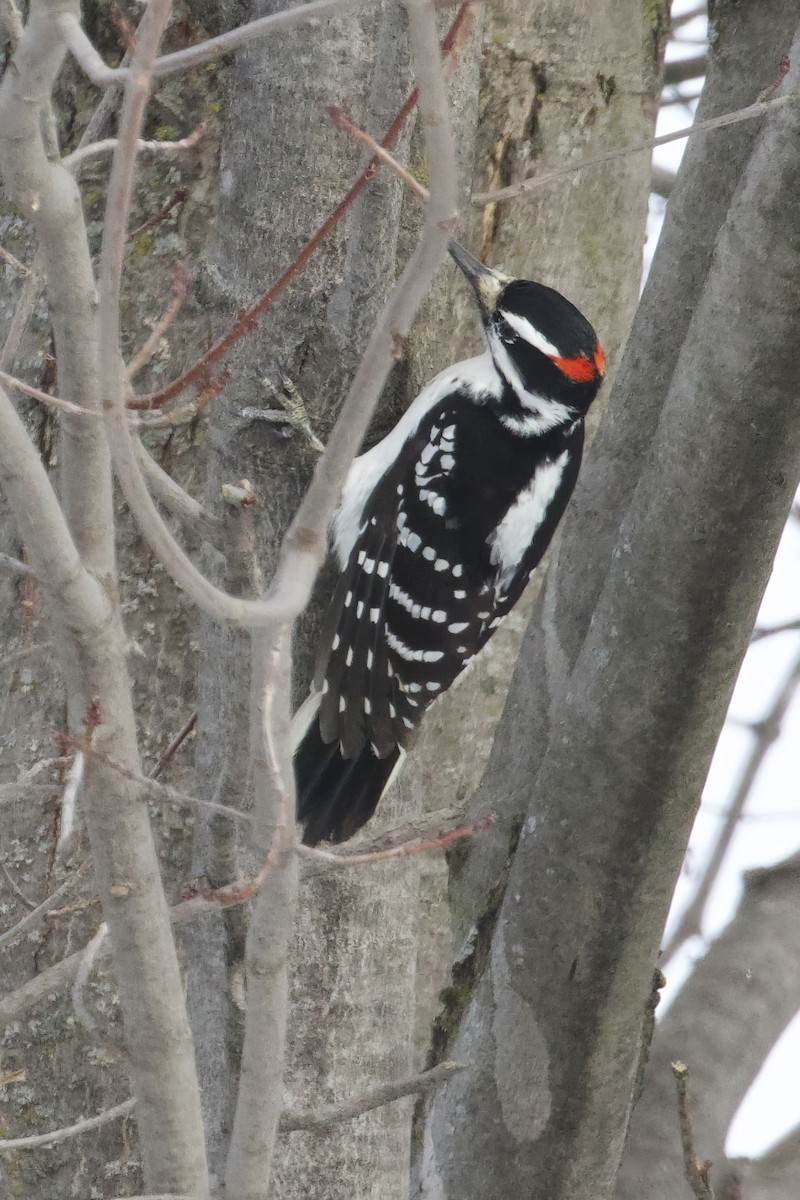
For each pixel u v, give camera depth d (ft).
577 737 22.30
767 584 21.58
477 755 34.27
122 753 15.55
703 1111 31.53
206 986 23.47
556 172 21.02
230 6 25.45
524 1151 22.99
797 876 34.17
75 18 13.50
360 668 28.89
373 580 29.48
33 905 25.81
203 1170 16.52
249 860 22.65
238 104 23.98
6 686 29.58
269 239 23.49
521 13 31.45
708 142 24.27
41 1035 29.22
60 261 14.46
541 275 33.06
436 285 27.68
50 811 29.12
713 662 21.47
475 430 30.40
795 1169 33.53
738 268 20.51
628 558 21.79
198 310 28.84
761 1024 32.45
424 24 13.07
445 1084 23.82
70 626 15.08
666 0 33.53
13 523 29.48
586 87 32.42
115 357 13.82
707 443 20.84
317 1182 24.99
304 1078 24.80
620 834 22.11
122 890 15.87
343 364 23.41
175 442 28.91
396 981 25.61
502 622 34.32
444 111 13.55
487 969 23.66
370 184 21.52
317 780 28.35
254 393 23.71
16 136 13.78
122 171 13.53
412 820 28.53
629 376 24.97
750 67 23.91
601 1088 22.84
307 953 24.84
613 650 21.95
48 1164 29.25
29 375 28.71
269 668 15.15
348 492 29.58
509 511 30.30
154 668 29.22
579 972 22.52
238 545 17.51
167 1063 16.22
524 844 22.98
